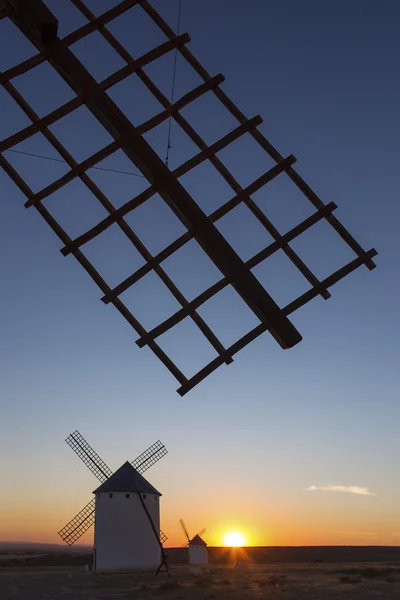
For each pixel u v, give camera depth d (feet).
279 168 22.99
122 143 22.12
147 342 20.62
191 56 23.67
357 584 103.19
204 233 21.68
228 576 130.00
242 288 21.45
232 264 21.50
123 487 141.38
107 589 94.07
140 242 21.58
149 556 139.13
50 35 22.47
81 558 233.76
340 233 22.93
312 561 281.74
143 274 21.24
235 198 22.40
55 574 139.33
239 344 21.27
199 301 21.18
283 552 331.77
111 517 138.72
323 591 88.58
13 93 22.58
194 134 22.93
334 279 22.30
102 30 23.53
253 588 93.50
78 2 23.75
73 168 21.94
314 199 22.99
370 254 22.80
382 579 118.11
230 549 355.77
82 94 22.43
